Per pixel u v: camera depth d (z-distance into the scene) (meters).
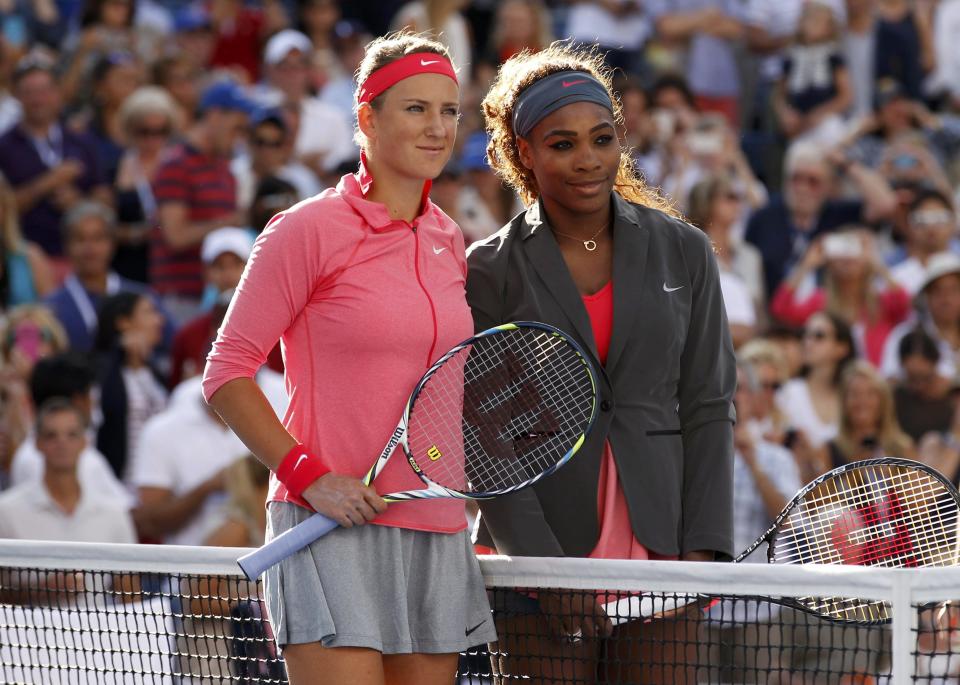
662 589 11.92
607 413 12.72
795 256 35.56
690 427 13.04
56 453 23.86
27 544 13.88
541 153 12.61
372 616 11.35
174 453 24.91
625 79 38.28
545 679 12.59
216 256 30.28
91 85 40.31
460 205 33.59
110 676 15.74
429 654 11.78
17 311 29.17
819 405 28.47
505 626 12.88
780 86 41.41
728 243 34.12
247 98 37.91
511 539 12.62
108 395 27.56
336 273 11.38
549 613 12.55
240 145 37.59
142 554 13.39
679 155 36.66
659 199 14.34
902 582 11.18
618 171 13.95
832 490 14.02
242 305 11.36
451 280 11.95
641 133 37.94
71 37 45.50
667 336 12.73
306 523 11.20
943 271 31.39
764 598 12.10
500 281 12.98
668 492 12.75
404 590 11.55
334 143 39.16
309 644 11.35
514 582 12.37
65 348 29.31
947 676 11.31
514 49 41.00
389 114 11.53
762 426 26.59
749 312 31.08
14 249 33.25
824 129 40.44
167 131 37.38
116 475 27.34
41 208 35.88
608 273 13.03
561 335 11.70
